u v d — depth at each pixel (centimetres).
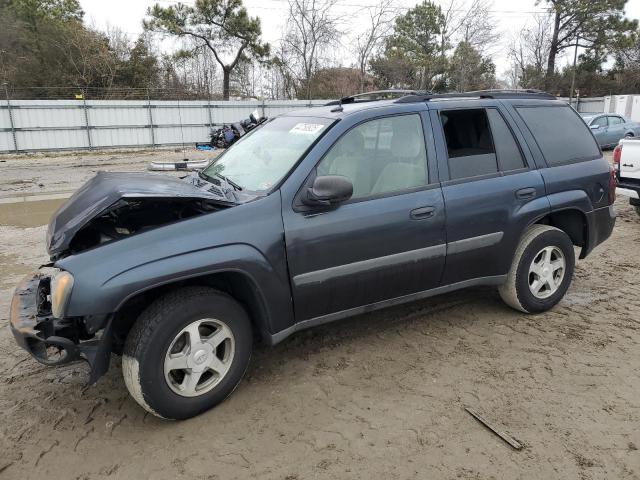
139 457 278
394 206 354
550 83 4528
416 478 258
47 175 1584
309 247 326
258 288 312
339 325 432
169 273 282
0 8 3731
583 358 373
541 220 461
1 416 315
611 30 4334
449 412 311
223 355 321
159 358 287
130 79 3581
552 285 446
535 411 311
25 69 3306
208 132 2784
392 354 382
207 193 313
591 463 267
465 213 384
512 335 410
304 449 281
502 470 263
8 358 387
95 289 269
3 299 502
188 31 3375
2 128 2323
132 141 2611
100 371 282
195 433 297
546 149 437
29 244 710
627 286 520
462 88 3856
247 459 275
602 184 464
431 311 458
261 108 2877
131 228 320
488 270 412
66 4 4053
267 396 332
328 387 340
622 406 315
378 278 357
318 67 3591
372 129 361
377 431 295
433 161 379
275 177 338
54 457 279
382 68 4003
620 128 1981
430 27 4069
